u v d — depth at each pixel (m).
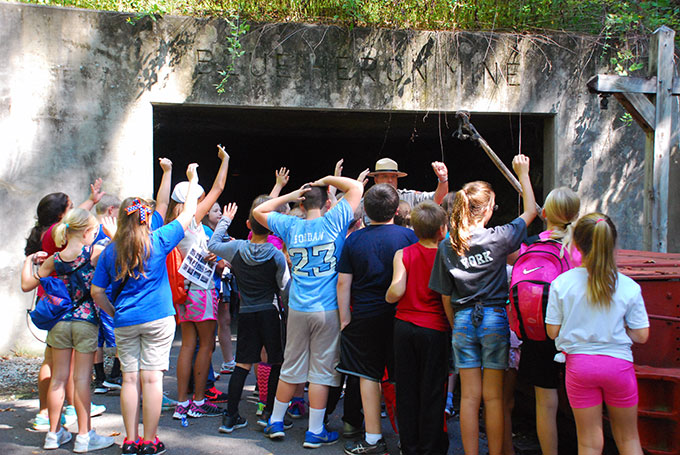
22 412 4.98
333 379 4.21
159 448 4.00
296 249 4.26
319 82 7.47
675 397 3.38
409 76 7.66
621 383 3.09
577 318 3.16
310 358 4.27
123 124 7.08
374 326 4.03
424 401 3.78
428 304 3.83
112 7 7.39
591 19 8.15
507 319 3.65
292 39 7.39
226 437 4.42
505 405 3.86
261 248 4.48
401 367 3.86
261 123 9.62
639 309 3.13
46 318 4.07
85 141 7.00
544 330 3.37
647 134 6.40
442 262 3.70
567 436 4.34
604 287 3.07
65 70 6.93
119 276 3.80
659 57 6.18
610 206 8.19
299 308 4.20
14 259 6.82
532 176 9.18
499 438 3.60
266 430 4.39
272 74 7.37
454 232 3.65
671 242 8.31
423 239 3.94
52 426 4.16
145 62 7.09
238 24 7.18
